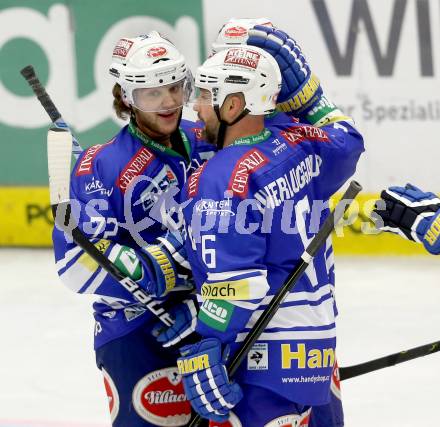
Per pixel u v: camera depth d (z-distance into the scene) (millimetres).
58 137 10562
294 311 9570
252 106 9469
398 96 23625
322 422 11031
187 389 9469
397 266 22812
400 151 23781
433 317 19203
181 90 10844
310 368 9594
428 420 14477
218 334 9203
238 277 9039
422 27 23344
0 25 24562
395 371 16500
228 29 11602
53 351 18016
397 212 10180
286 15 23672
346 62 23703
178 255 10602
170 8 23922
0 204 25359
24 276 22922
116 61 10812
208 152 11500
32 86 10727
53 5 24328
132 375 11023
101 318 11211
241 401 9523
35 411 15250
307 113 10539
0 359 17734
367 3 23438
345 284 21656
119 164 10727
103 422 14734
